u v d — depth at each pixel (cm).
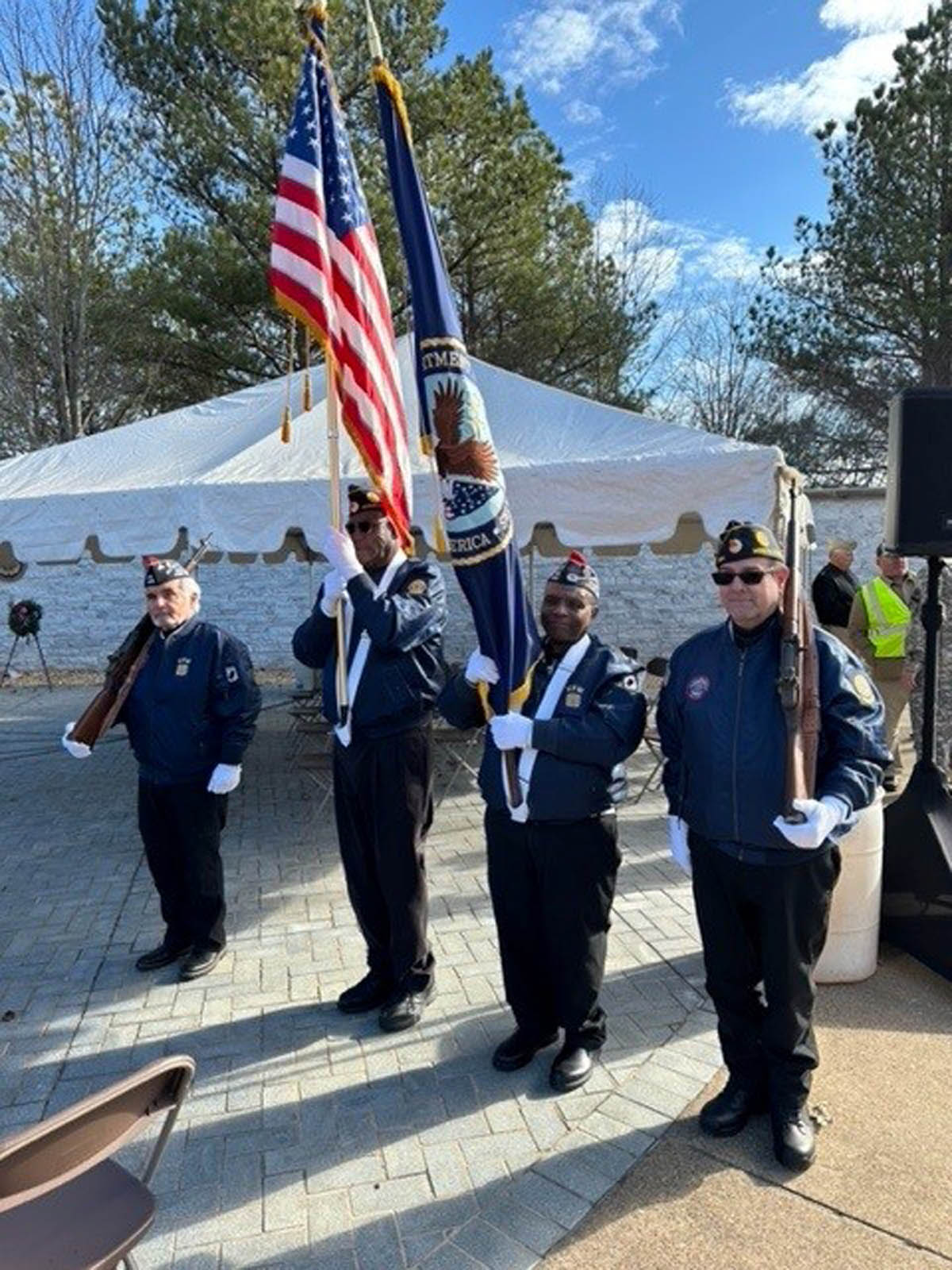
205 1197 281
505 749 309
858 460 2112
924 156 1568
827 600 878
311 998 407
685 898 516
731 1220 266
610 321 1714
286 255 369
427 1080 340
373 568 379
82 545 621
